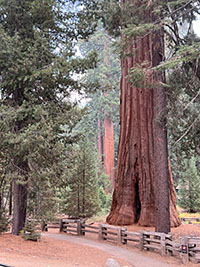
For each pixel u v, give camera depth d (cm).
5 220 1187
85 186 2295
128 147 1902
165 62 1047
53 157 1091
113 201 1912
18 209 1180
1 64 1103
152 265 949
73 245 1265
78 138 1297
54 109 1218
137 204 1869
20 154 1059
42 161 1098
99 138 5056
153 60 1381
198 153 1472
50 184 1150
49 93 1262
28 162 1133
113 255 1099
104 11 1438
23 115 1137
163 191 1295
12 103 1195
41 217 1113
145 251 1176
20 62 1086
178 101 1454
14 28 1223
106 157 4650
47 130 1006
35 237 1095
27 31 1218
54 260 826
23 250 884
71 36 1364
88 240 1443
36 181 1117
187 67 1474
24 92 1131
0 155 1109
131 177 1870
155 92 1364
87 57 1234
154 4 1269
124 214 1806
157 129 1352
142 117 1864
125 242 1316
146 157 1809
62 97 1314
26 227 1094
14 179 1162
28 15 1189
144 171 1803
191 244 1001
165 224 1265
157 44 1380
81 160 2250
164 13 1386
